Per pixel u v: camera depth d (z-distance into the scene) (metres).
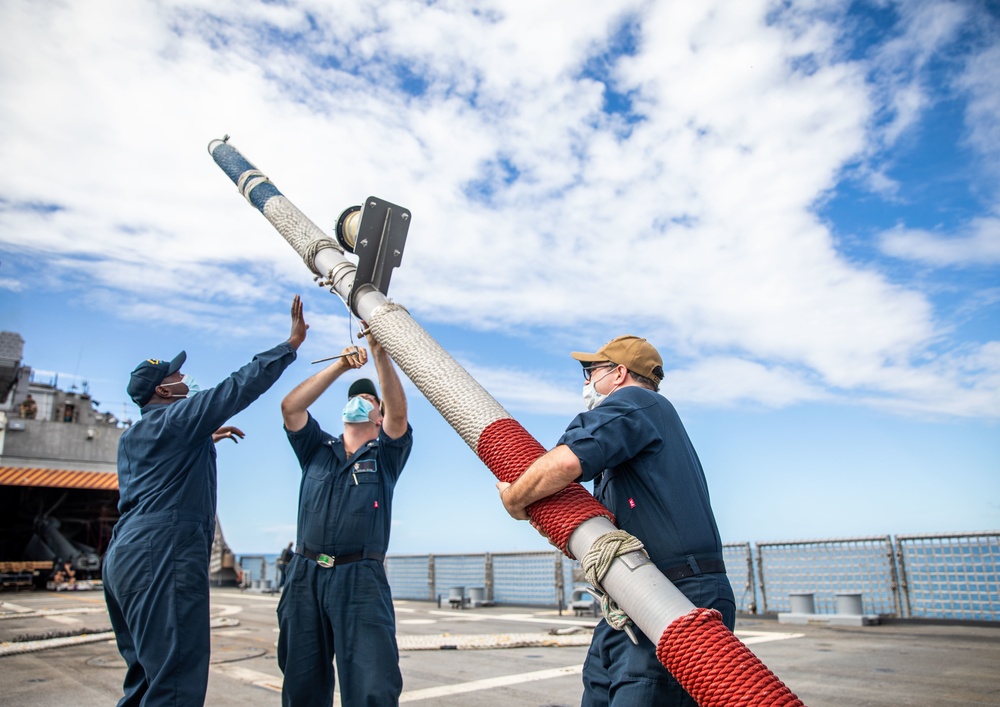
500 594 14.19
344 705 3.06
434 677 5.43
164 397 3.41
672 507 2.04
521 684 5.12
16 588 25.06
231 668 6.00
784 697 1.57
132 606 2.87
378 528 3.29
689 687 1.67
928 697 4.32
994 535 8.37
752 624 9.23
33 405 30.05
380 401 3.71
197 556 3.02
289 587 3.29
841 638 7.34
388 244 2.70
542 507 1.98
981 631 7.67
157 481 3.03
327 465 3.36
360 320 2.79
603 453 1.92
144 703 2.77
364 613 3.14
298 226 3.05
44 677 5.55
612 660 2.05
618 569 1.84
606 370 2.41
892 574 9.20
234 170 3.41
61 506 30.94
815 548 10.03
